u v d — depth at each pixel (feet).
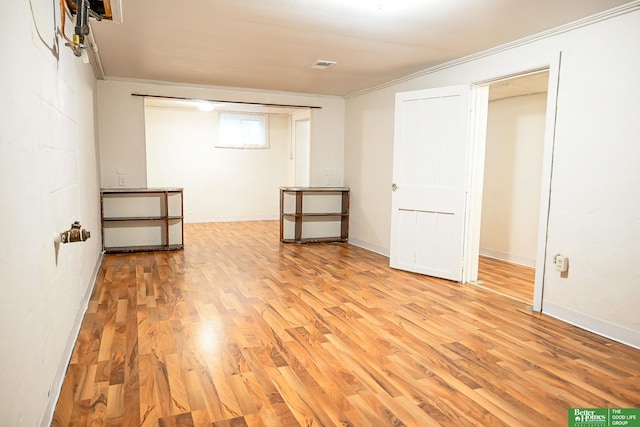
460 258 13.82
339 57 13.84
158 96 18.17
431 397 6.86
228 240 20.98
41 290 5.76
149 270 14.73
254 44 12.51
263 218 28.78
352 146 20.84
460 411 6.49
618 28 9.23
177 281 13.38
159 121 25.73
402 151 15.12
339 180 21.76
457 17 10.02
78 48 7.14
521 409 6.57
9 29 4.61
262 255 17.66
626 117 9.12
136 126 17.97
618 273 9.33
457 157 13.69
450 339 9.22
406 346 8.81
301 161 27.45
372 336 9.30
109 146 17.63
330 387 7.12
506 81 13.69
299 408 6.49
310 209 21.29
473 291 12.98
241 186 28.02
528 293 12.85
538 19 10.02
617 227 9.34
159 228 18.40
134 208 18.01
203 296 11.91
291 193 20.75
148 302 11.31
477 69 13.17
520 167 17.03
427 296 12.36
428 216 14.56
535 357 8.40
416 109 14.64
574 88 10.21
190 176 26.76
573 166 10.25
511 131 17.39
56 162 7.14
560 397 6.94
